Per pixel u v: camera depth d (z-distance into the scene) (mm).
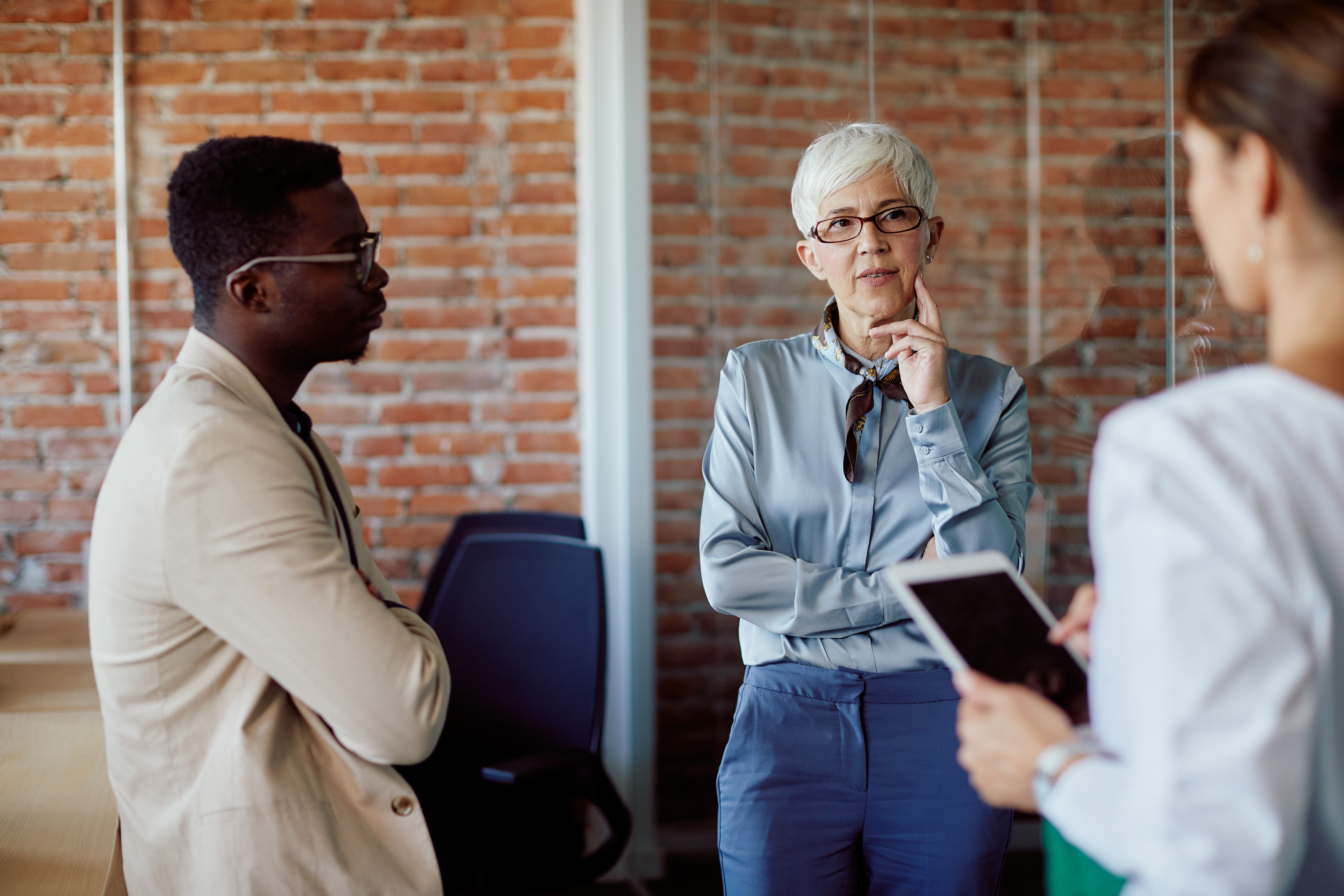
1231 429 637
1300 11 652
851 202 1369
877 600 1333
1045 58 1345
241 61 2869
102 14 2826
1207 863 573
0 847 1259
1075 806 670
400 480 2955
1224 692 574
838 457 1433
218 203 1073
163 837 1035
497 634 2225
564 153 2947
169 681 1029
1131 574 624
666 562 2797
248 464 1000
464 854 1880
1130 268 1209
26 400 2850
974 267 1495
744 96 2328
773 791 1356
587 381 2957
